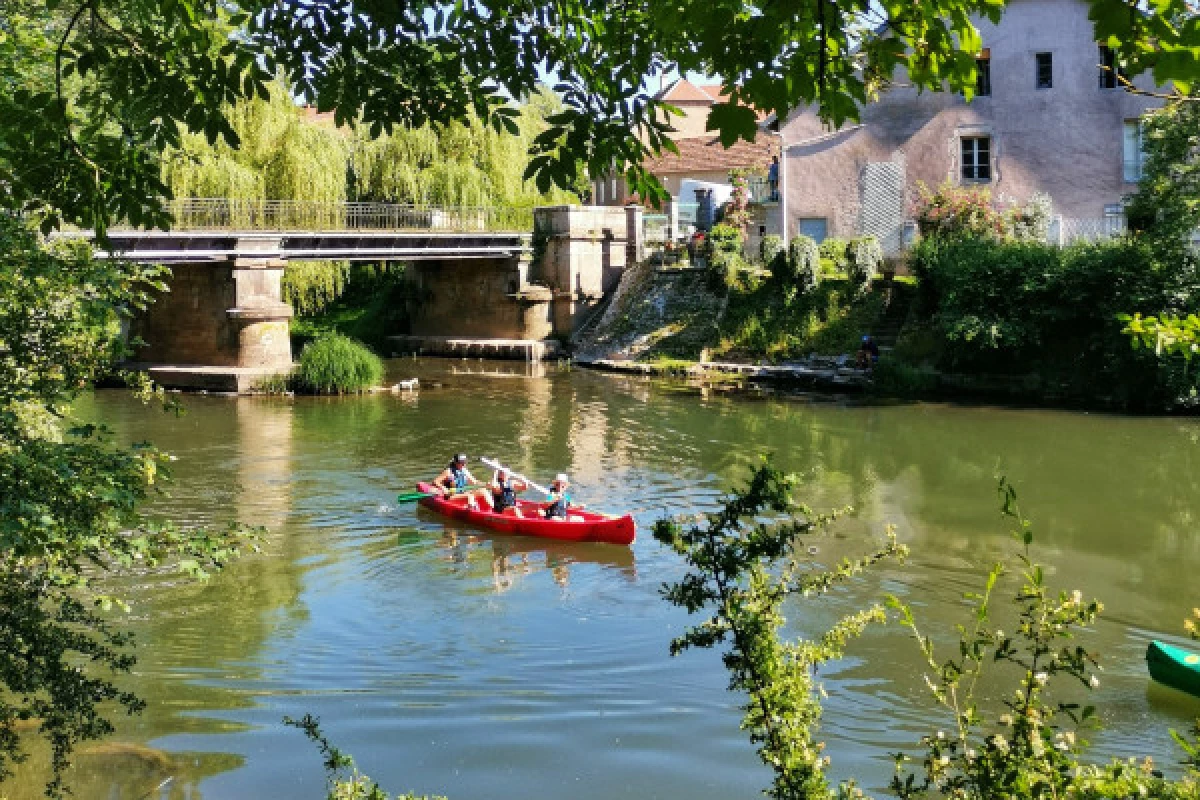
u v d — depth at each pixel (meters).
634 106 5.29
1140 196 25.55
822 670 9.59
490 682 9.55
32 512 5.02
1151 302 24.42
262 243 31.34
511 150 42.91
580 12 5.63
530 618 11.27
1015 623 10.84
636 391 29.50
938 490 17.08
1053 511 15.66
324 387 29.31
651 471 18.91
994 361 27.48
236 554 6.12
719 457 20.11
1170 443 20.88
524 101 5.75
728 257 34.78
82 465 5.71
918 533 14.36
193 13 5.55
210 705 8.95
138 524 5.86
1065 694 9.13
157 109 5.62
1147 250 24.64
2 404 5.82
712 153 49.03
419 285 43.19
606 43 5.30
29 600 5.71
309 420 24.50
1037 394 26.80
